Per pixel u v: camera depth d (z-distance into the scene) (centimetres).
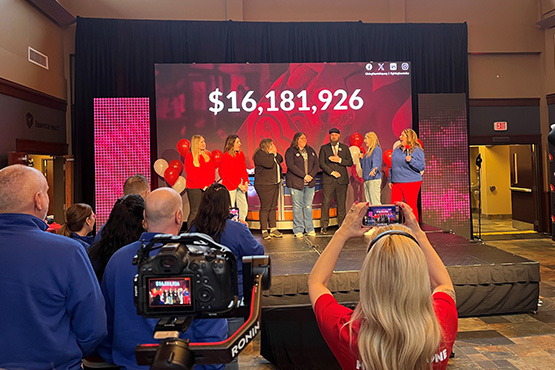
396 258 93
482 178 1195
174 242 88
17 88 623
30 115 665
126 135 729
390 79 760
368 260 97
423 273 94
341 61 796
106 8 792
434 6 843
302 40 790
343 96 755
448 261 436
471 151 1237
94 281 144
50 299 135
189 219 711
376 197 722
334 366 304
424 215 765
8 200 140
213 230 228
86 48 755
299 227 666
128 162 728
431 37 812
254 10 820
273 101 750
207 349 75
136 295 83
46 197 151
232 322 248
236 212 340
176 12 803
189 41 773
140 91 770
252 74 749
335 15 827
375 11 831
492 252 485
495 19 851
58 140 762
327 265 117
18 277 133
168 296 82
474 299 416
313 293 114
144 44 769
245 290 99
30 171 147
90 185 766
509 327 395
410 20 840
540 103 865
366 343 91
